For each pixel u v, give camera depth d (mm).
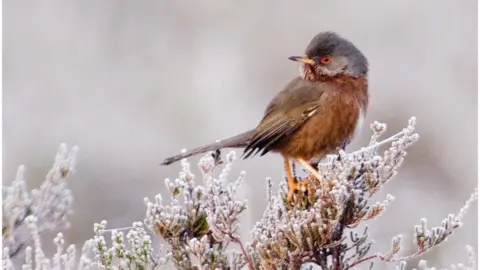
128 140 16781
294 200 7098
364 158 6777
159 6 21031
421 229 6562
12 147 15086
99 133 16859
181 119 18094
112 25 20438
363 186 6793
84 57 19594
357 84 8797
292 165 8734
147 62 20172
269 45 20297
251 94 19234
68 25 19594
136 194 14195
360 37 19828
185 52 20594
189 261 6754
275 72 19766
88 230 12609
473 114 16031
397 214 13156
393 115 16703
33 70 18750
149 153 16359
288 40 20422
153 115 18219
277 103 8727
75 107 18062
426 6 19328
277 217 6711
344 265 6684
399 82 17922
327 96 8594
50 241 11211
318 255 6574
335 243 6398
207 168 6863
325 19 20484
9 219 6680
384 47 19406
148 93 18969
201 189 6902
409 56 18797
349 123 8711
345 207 6426
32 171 13773
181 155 8367
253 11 20734
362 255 6684
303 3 20922
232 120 18094
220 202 6762
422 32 19047
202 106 18469
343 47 8789
